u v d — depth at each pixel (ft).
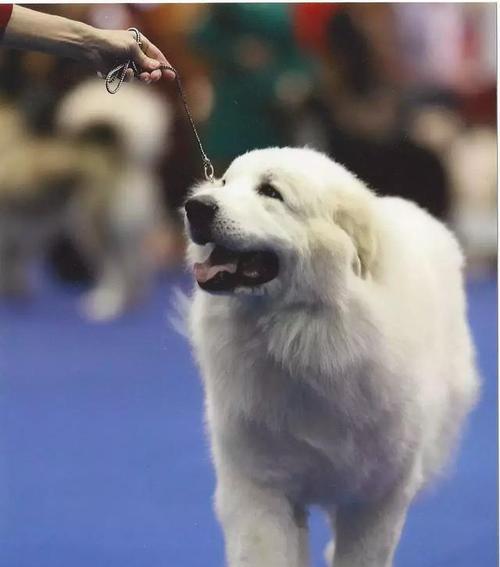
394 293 15.26
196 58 39.88
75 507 21.03
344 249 14.78
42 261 43.78
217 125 40.06
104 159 40.70
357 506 15.89
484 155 43.96
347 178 15.71
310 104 39.86
